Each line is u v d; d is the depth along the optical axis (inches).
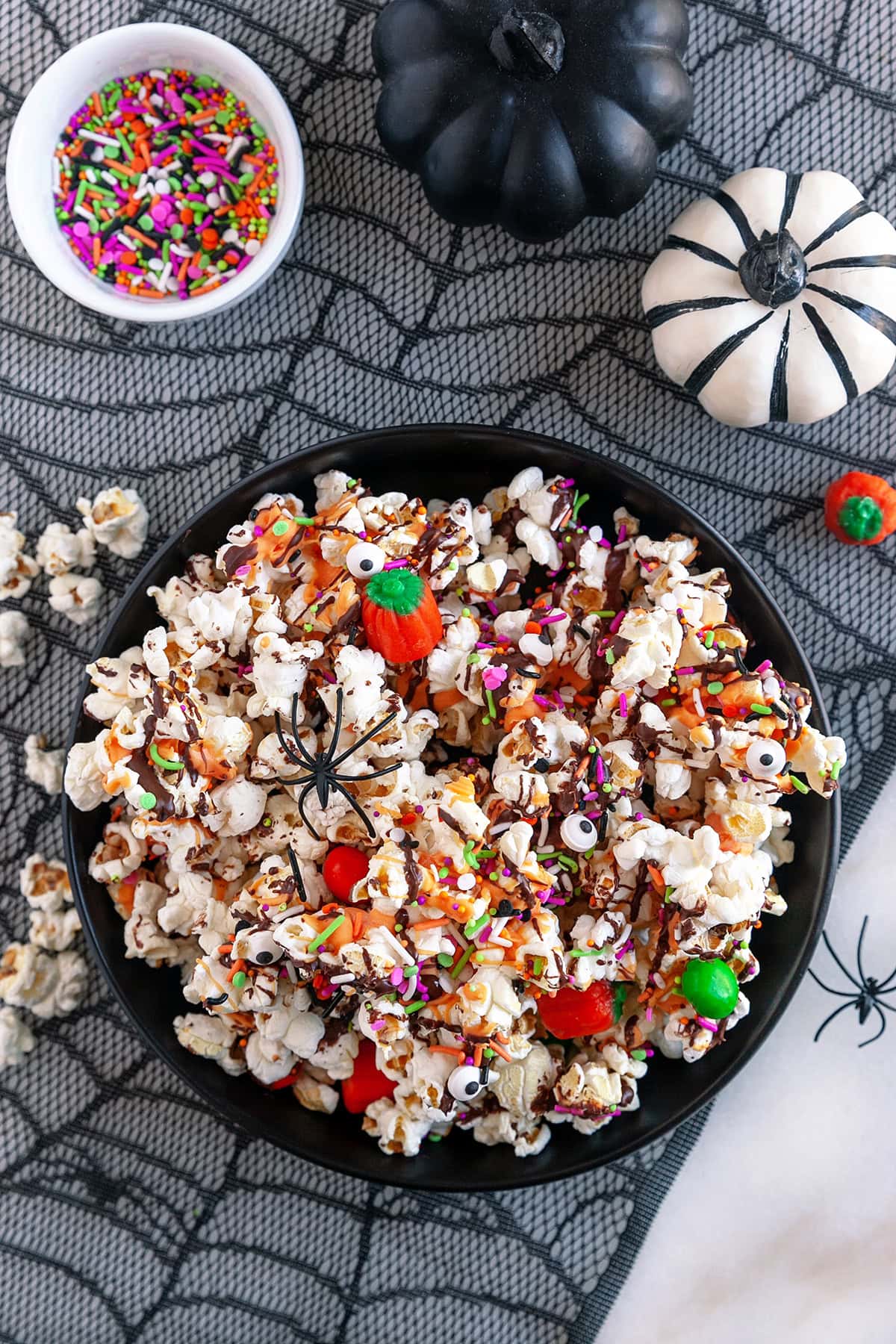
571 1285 21.9
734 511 21.9
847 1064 21.8
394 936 18.8
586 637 19.9
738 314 20.0
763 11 21.2
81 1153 22.2
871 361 20.2
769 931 20.5
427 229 21.5
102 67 20.7
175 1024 20.6
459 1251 22.0
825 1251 21.9
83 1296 22.1
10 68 21.4
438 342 21.7
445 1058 19.6
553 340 21.7
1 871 22.1
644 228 21.5
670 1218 22.0
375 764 19.7
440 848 19.0
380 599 19.1
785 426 21.7
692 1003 19.4
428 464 20.9
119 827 20.4
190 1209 22.1
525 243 21.3
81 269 21.2
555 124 19.5
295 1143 19.8
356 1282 22.0
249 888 19.4
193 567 20.2
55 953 22.0
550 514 20.2
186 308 20.5
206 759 19.3
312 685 19.9
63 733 22.1
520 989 19.7
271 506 19.9
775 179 20.1
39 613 22.1
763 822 19.3
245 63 20.1
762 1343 21.8
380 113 20.2
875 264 19.9
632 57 19.4
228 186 21.1
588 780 19.2
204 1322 22.1
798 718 19.2
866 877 21.7
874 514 21.0
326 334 21.7
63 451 21.9
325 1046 20.2
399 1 19.9
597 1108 19.9
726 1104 22.0
